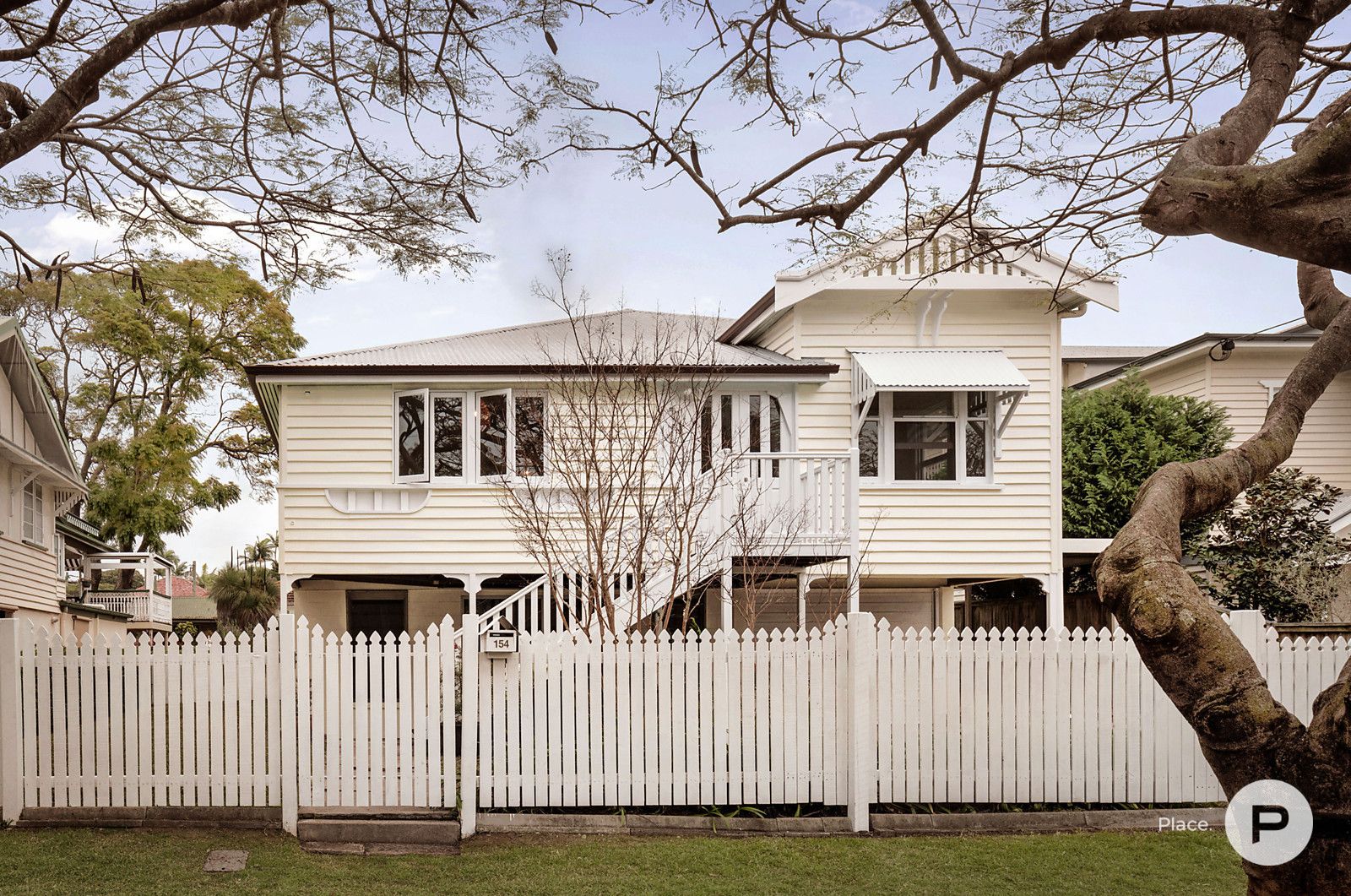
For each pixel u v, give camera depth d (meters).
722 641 11.02
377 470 18.16
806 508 15.65
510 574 18.17
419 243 10.37
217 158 10.27
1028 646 11.37
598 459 15.87
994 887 9.08
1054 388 18.75
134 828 10.42
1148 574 3.84
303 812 10.61
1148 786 11.38
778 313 18.86
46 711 10.62
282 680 10.60
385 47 9.34
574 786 10.88
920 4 7.06
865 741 10.78
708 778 10.91
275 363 17.91
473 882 9.11
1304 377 5.36
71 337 34.34
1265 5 7.88
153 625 37.12
